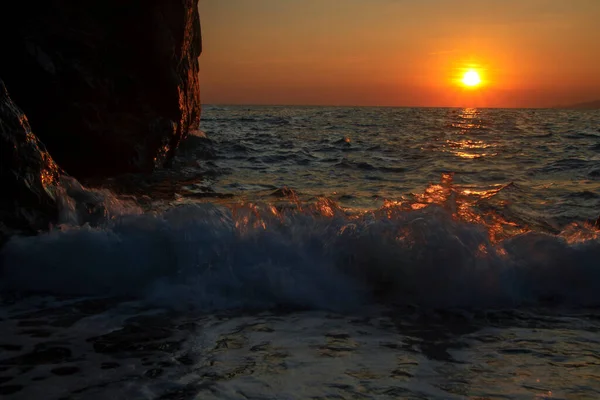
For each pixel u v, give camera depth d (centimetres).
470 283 376
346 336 313
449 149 1602
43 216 434
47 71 852
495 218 631
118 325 324
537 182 971
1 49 843
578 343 306
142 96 992
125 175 948
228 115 5078
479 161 1302
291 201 756
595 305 371
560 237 412
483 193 820
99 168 927
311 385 253
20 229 416
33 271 387
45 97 860
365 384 255
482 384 256
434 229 391
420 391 249
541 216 656
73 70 880
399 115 5525
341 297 370
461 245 385
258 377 260
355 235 392
